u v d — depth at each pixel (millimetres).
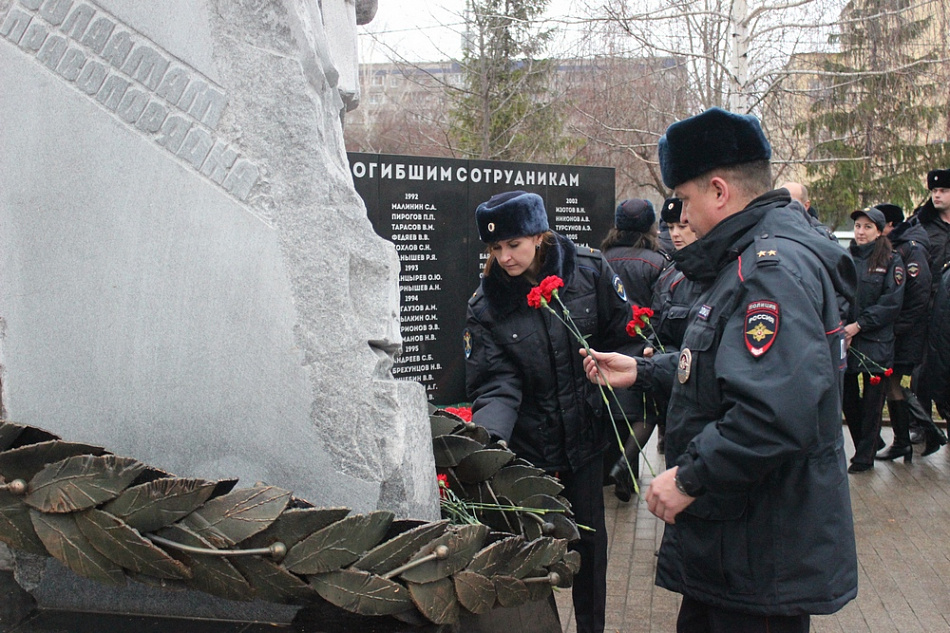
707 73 10086
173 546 1694
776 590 2059
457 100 12211
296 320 1932
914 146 12820
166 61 1952
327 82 2092
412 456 1970
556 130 12281
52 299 2006
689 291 3164
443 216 5164
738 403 1948
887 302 5961
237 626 1870
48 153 1992
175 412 1978
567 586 2004
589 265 3211
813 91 10648
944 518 5227
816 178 14195
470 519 2303
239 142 1940
